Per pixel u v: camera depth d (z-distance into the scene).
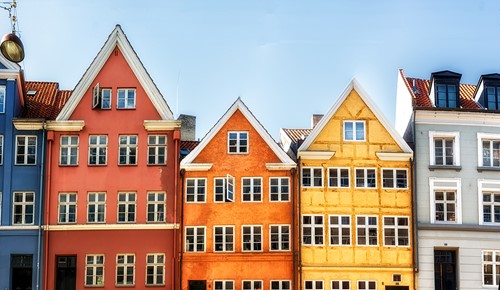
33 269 38.66
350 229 39.88
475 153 41.03
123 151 40.22
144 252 39.22
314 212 39.88
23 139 40.03
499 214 40.72
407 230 40.06
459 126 41.22
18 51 26.53
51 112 41.56
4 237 38.97
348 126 40.88
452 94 42.16
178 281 38.91
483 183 40.81
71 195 39.75
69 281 39.12
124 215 39.66
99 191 39.78
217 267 39.19
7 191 39.38
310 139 40.50
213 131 40.44
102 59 40.91
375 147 40.69
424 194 40.38
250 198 39.94
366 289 39.38
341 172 40.38
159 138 40.41
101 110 40.50
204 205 39.78
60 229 39.22
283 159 40.25
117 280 39.03
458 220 40.28
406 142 41.34
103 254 39.19
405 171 40.66
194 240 39.47
